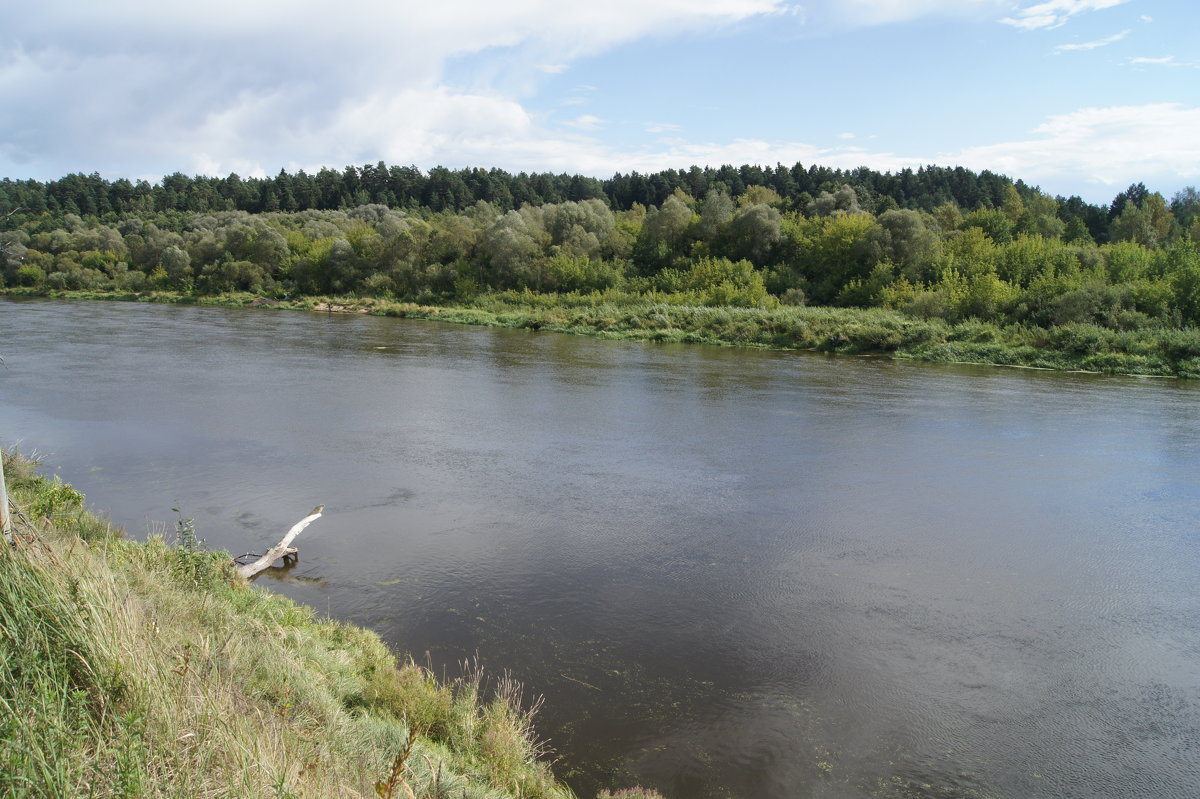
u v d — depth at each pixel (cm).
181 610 878
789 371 3772
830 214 7994
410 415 2598
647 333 5209
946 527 1608
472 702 874
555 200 14325
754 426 2528
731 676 1021
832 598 1264
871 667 1055
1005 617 1212
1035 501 1789
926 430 2503
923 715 947
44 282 8525
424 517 1602
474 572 1333
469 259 8006
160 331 5028
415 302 7394
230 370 3469
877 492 1841
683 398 3006
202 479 1808
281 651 859
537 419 2584
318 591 1238
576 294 7031
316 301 7419
